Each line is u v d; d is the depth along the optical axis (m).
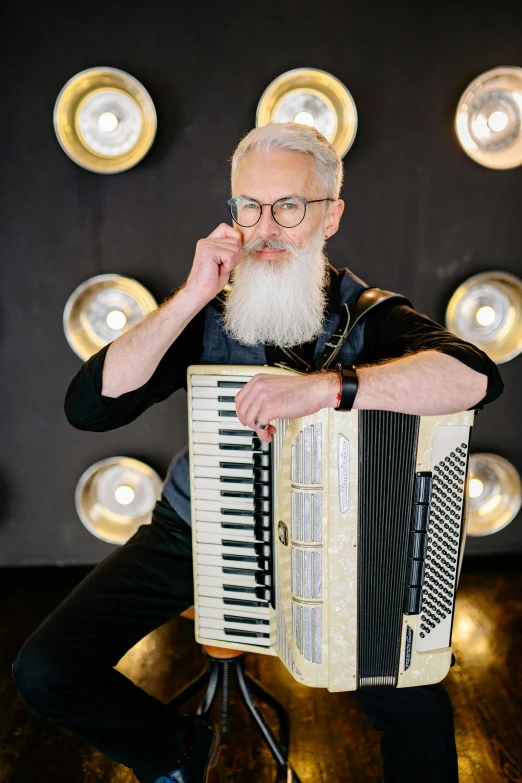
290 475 1.25
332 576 1.27
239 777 1.68
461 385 1.21
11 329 2.71
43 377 2.74
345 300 1.58
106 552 2.87
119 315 2.58
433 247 2.66
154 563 1.52
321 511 1.24
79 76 2.43
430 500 1.25
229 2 2.47
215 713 1.93
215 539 1.43
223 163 2.59
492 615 2.43
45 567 2.86
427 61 2.51
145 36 2.49
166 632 2.36
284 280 1.43
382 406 1.18
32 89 2.52
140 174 2.59
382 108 2.55
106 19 2.47
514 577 2.69
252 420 1.21
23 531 2.86
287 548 1.30
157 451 2.81
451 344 1.27
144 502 2.74
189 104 2.55
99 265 2.66
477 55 2.51
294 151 1.42
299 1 2.47
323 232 1.51
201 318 1.58
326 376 1.20
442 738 1.38
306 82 2.48
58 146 2.56
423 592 1.29
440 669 1.34
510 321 2.64
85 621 1.40
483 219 2.64
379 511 1.25
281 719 1.72
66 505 2.84
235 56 2.51
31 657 1.32
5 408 2.76
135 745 1.40
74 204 2.62
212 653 1.58
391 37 2.49
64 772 1.71
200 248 1.28
